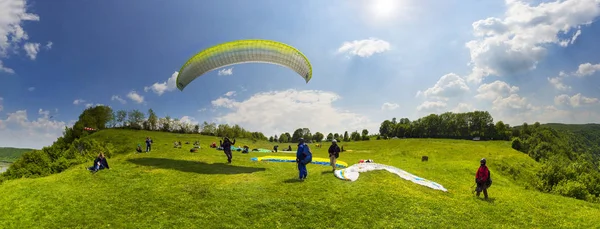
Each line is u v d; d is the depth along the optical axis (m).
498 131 134.62
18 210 16.77
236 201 17.45
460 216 15.96
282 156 39.91
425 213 16.00
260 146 80.44
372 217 15.60
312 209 16.41
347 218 15.52
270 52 30.58
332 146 23.22
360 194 18.14
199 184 20.59
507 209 17.47
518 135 130.50
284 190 18.97
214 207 16.83
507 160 55.66
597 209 19.56
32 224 15.36
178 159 30.06
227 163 28.62
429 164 38.88
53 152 56.84
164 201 17.81
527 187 39.03
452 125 145.88
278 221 15.39
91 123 91.62
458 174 32.75
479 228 14.83
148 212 16.55
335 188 19.14
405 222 15.14
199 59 30.14
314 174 22.59
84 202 17.83
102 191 19.61
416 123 162.25
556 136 135.38
